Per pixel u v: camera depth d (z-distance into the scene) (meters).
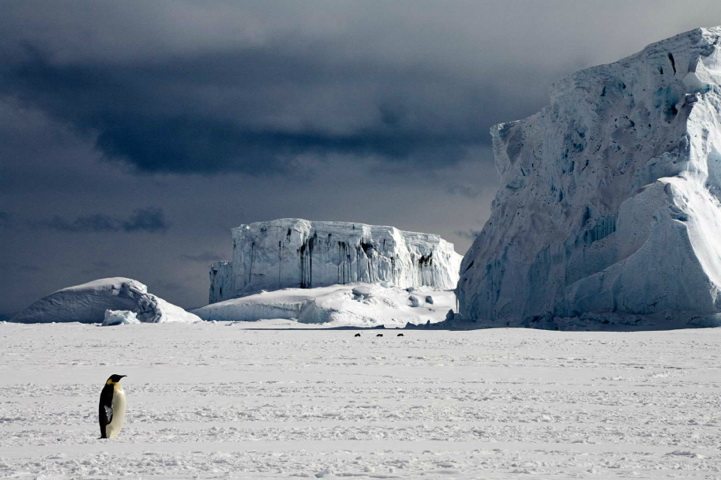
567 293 64.69
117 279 112.44
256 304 124.06
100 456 9.81
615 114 72.44
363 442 11.07
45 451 10.42
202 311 127.31
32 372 23.50
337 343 41.81
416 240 148.62
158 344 42.47
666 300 58.84
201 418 13.53
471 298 78.19
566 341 41.66
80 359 29.75
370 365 25.59
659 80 70.12
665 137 67.50
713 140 66.38
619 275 61.53
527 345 37.78
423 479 8.21
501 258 75.81
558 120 76.12
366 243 138.00
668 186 61.97
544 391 17.67
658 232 60.81
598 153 71.75
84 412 14.42
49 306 109.62
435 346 37.44
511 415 13.76
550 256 71.00
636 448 10.56
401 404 15.38
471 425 12.66
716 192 66.50
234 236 143.12
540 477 8.34
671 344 38.03
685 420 13.10
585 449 10.48
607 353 31.27
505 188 83.25
